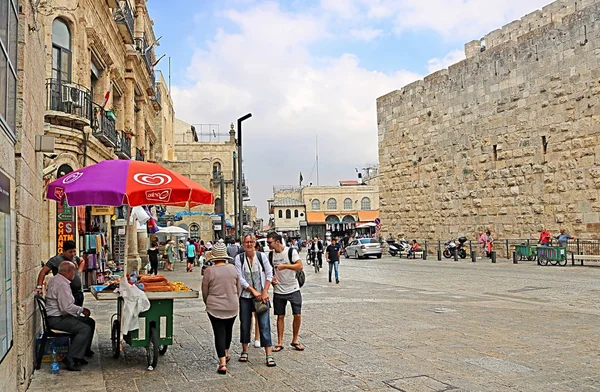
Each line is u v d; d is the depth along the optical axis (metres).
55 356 7.78
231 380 7.22
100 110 19.61
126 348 9.40
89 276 18.19
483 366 7.50
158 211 39.97
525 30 33.03
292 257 8.94
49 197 9.11
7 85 5.60
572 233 25.81
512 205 29.28
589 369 7.28
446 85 34.19
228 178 63.44
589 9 25.00
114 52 24.06
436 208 35.09
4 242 5.12
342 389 6.64
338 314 12.60
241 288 8.31
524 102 28.56
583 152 25.30
